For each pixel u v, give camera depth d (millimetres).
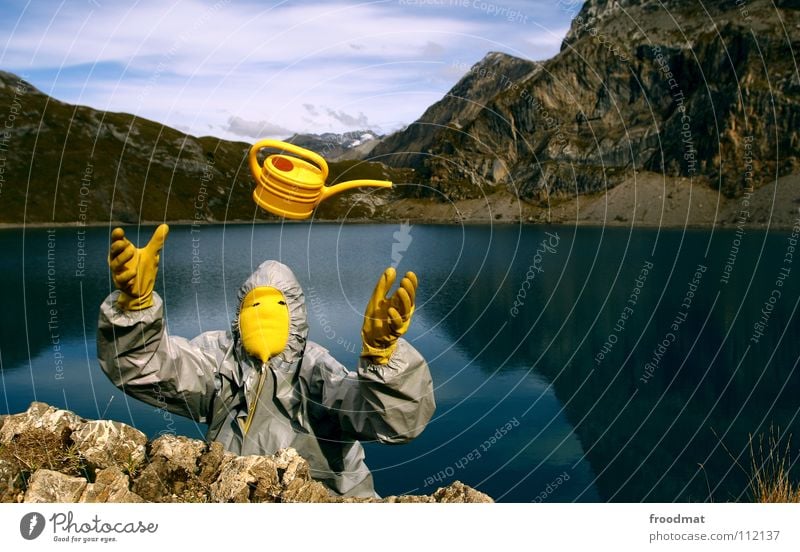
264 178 5215
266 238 55875
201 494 4703
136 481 4688
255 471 4684
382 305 4953
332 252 42562
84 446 4902
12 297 34125
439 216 93188
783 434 14422
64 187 97812
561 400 16266
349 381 5605
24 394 16047
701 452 13477
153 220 94000
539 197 123938
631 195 125000
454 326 25234
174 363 5527
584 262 49375
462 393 16719
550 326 26234
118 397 15578
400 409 5262
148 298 5039
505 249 56844
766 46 130000
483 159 126750
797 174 116938
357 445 6574
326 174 5352
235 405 5922
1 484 4602
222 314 25406
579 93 138500
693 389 17797
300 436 6020
